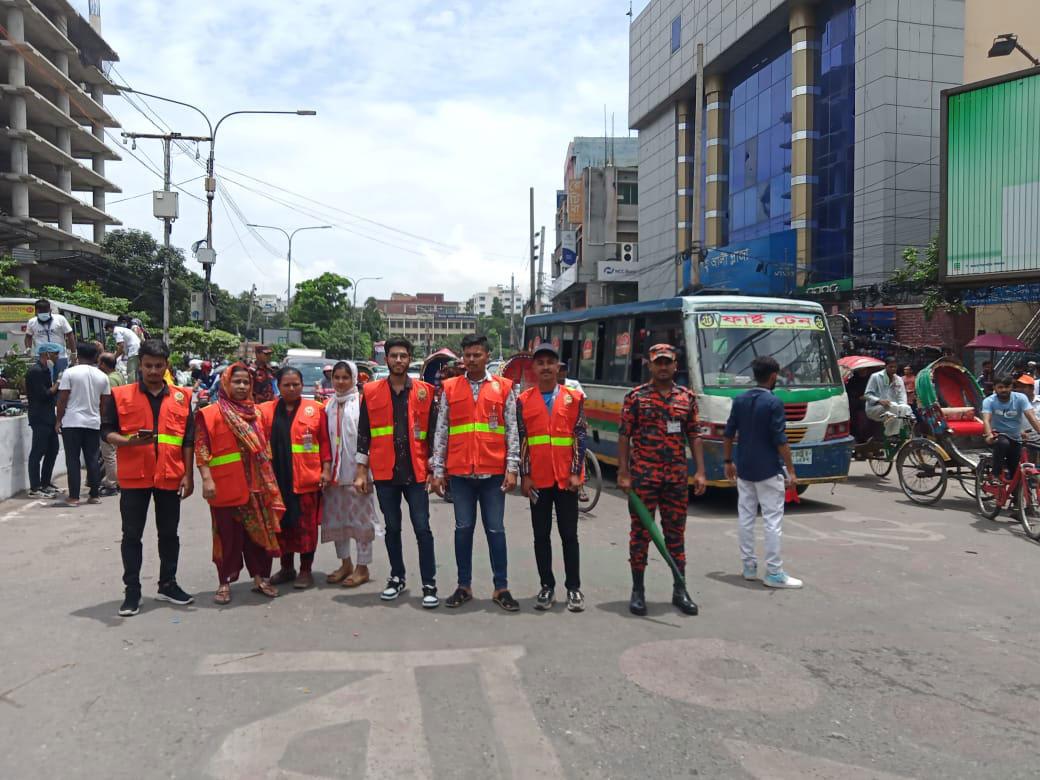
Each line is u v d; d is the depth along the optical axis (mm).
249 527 5598
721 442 9352
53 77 47312
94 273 43938
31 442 10414
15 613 5289
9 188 46906
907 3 26531
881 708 3928
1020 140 14086
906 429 11734
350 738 3520
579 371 12898
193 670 4305
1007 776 3279
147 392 5375
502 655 4578
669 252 41250
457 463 5500
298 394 6012
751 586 6176
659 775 3242
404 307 148750
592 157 65312
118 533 7852
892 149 26391
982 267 14625
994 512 8703
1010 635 5059
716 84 36562
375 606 5562
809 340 10023
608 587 6141
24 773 3197
